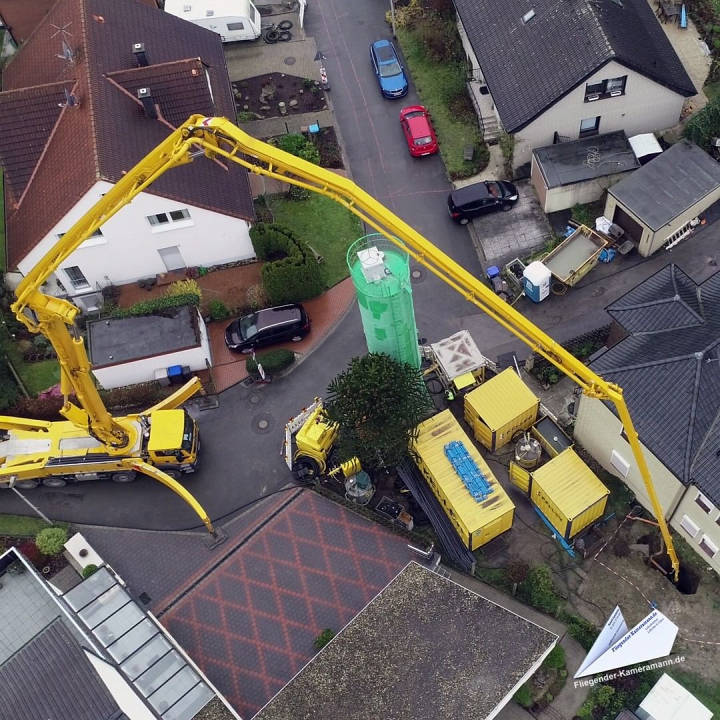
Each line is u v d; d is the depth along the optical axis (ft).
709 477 112.57
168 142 108.68
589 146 169.17
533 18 170.40
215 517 142.10
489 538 131.54
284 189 180.65
